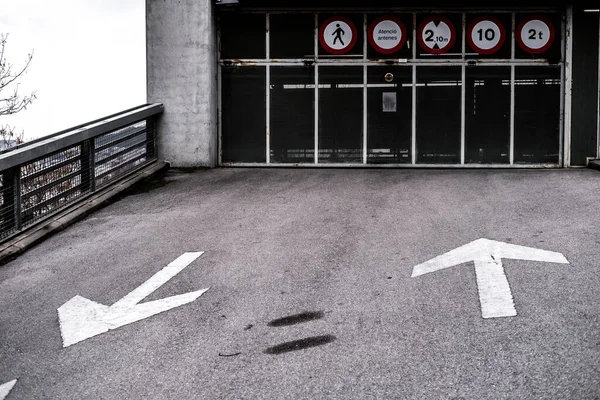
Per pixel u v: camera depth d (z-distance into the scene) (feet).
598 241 23.53
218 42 46.98
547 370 13.05
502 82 46.09
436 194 34.86
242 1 45.96
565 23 45.52
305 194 35.86
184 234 28.07
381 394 12.55
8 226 28.07
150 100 46.16
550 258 21.48
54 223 30.40
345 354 14.61
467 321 16.14
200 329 16.88
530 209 30.14
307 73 46.75
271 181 40.55
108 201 35.17
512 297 17.71
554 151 46.21
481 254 22.31
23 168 29.19
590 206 30.17
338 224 28.45
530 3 45.50
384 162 46.80
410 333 15.60
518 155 46.32
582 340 14.47
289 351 15.02
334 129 46.93
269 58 46.83
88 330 17.52
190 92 45.93
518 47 45.88
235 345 15.64
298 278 20.88
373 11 46.19
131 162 41.57
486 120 46.29
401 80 46.37
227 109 47.32
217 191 37.60
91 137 34.71
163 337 16.52
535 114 46.11
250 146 47.37
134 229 29.55
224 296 19.49
